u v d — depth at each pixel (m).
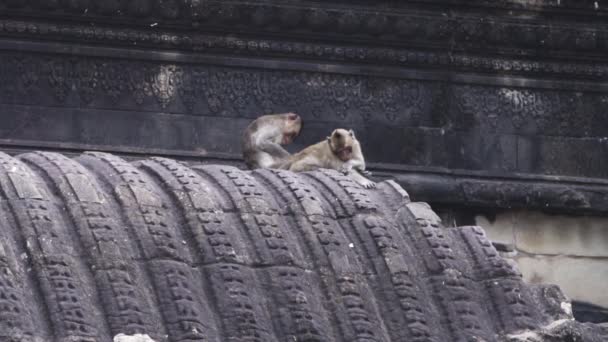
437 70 23.88
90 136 22.42
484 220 23.98
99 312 11.10
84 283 11.20
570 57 24.47
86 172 12.07
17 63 22.23
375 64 23.59
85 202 11.68
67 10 22.25
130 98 22.61
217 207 12.12
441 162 23.86
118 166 12.25
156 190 12.12
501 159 24.16
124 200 11.86
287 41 23.16
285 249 11.99
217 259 11.73
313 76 23.36
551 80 24.52
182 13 22.58
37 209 11.48
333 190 12.83
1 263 10.96
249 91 23.08
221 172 12.66
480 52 24.03
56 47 22.34
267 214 12.23
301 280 11.88
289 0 22.94
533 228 24.16
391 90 23.70
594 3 24.30
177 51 22.81
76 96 22.42
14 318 10.70
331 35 23.28
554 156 24.45
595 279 24.34
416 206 12.89
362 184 13.17
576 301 24.25
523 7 24.03
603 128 24.72
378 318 11.98
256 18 22.86
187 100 22.81
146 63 22.67
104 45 22.52
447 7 23.69
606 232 24.47
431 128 23.81
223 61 22.95
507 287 12.42
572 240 24.30
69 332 10.83
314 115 23.34
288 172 13.05
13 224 11.36
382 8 23.38
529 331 12.20
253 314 11.52
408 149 23.69
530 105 24.41
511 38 24.03
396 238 12.54
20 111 22.20
